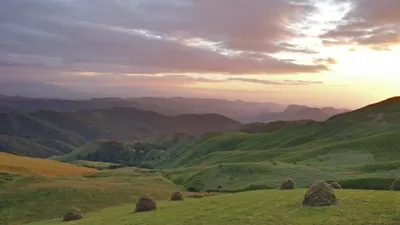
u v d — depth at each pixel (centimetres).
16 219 5512
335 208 3519
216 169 10144
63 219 4894
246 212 3666
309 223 3089
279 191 5062
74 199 6419
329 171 9262
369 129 19450
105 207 6094
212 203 4475
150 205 4647
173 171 14262
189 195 6606
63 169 11869
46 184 7338
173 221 3584
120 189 7394
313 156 13275
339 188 5381
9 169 9525
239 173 9525
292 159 13350
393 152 12019
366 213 3275
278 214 3462
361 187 7262
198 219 3556
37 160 12875
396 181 5188
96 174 11381
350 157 12044
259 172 9300
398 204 3556
